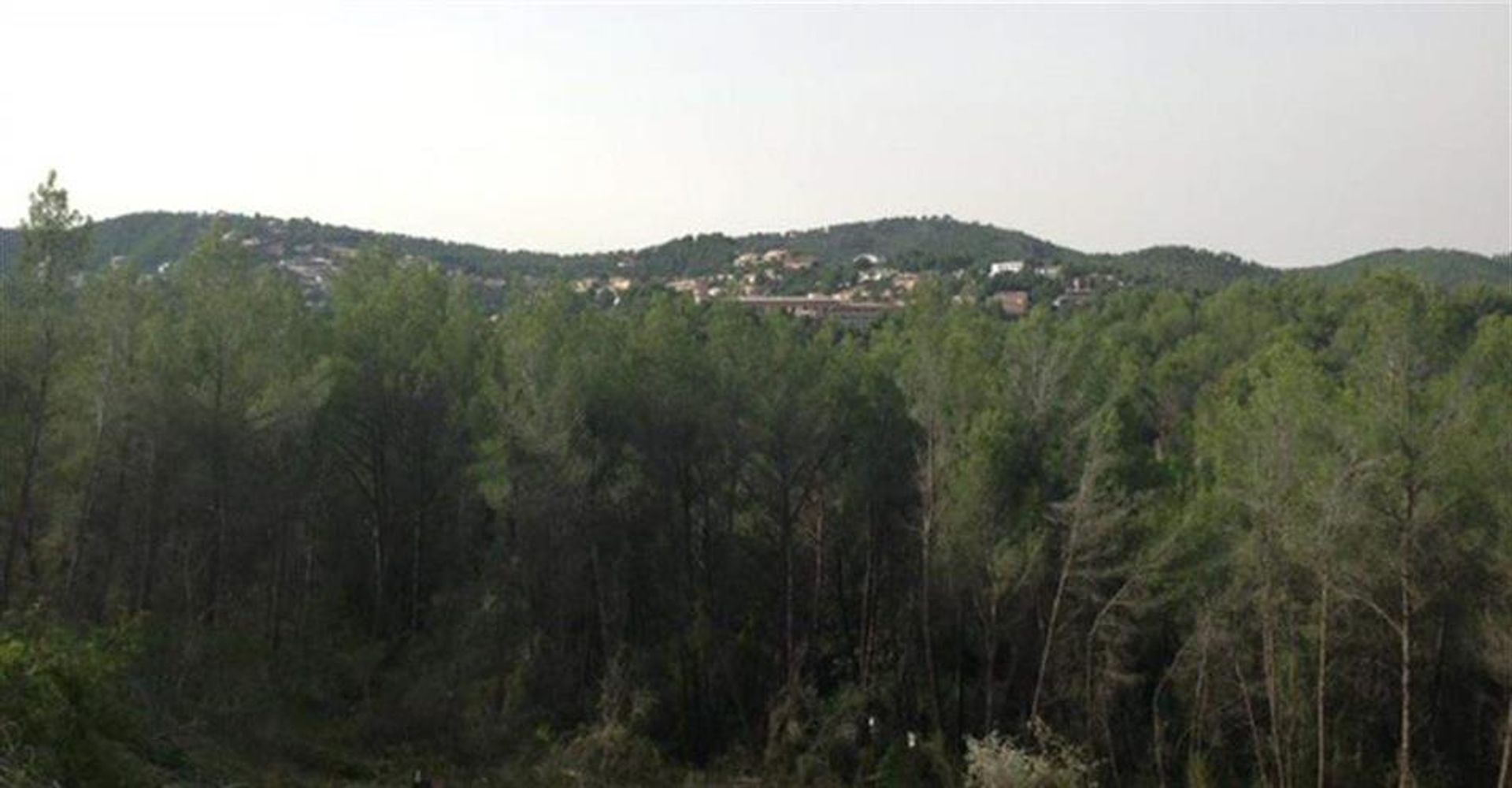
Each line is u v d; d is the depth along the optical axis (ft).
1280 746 110.83
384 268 163.73
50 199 109.81
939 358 128.88
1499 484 99.40
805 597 141.49
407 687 126.82
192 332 123.44
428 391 140.67
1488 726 113.29
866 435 132.57
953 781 117.50
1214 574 115.96
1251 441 107.96
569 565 133.28
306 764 111.14
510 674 130.31
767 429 131.23
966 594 127.54
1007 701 130.52
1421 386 109.40
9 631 93.45
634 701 127.44
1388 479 98.84
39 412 110.22
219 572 130.11
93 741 74.59
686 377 133.59
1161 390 202.80
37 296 109.70
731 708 134.41
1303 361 138.21
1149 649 126.21
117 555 127.13
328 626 143.02
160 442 120.78
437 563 144.66
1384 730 115.65
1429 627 109.60
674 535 137.49
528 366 132.26
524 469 130.31
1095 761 114.73
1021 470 125.49
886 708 131.34
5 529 119.85
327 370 125.08
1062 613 123.65
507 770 119.03
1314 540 101.40
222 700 111.45
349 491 146.82
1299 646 114.42
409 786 110.42
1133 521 117.60
